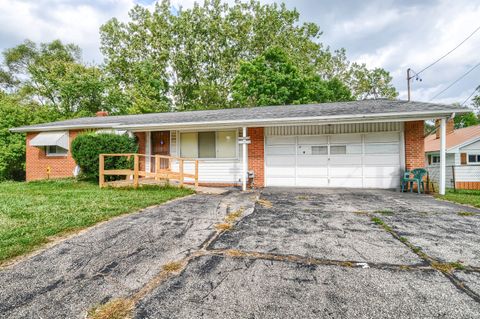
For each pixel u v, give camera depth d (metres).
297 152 10.02
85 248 3.18
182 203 6.09
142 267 2.70
